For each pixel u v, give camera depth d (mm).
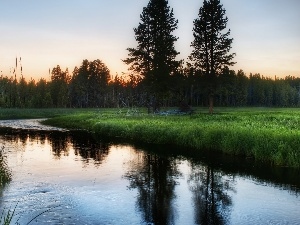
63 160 16297
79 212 8609
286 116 33844
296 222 8047
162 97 49125
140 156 17344
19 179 12086
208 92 51781
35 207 8938
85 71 108250
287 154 14539
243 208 9102
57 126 40062
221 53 50656
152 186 11383
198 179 12375
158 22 48719
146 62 49250
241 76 146000
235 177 12625
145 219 8164
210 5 50969
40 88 127312
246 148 16750
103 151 19203
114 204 9352
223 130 19375
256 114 40500
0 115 62531
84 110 81125
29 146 21375
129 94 111062
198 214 8570
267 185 11461
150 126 25484
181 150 19109
